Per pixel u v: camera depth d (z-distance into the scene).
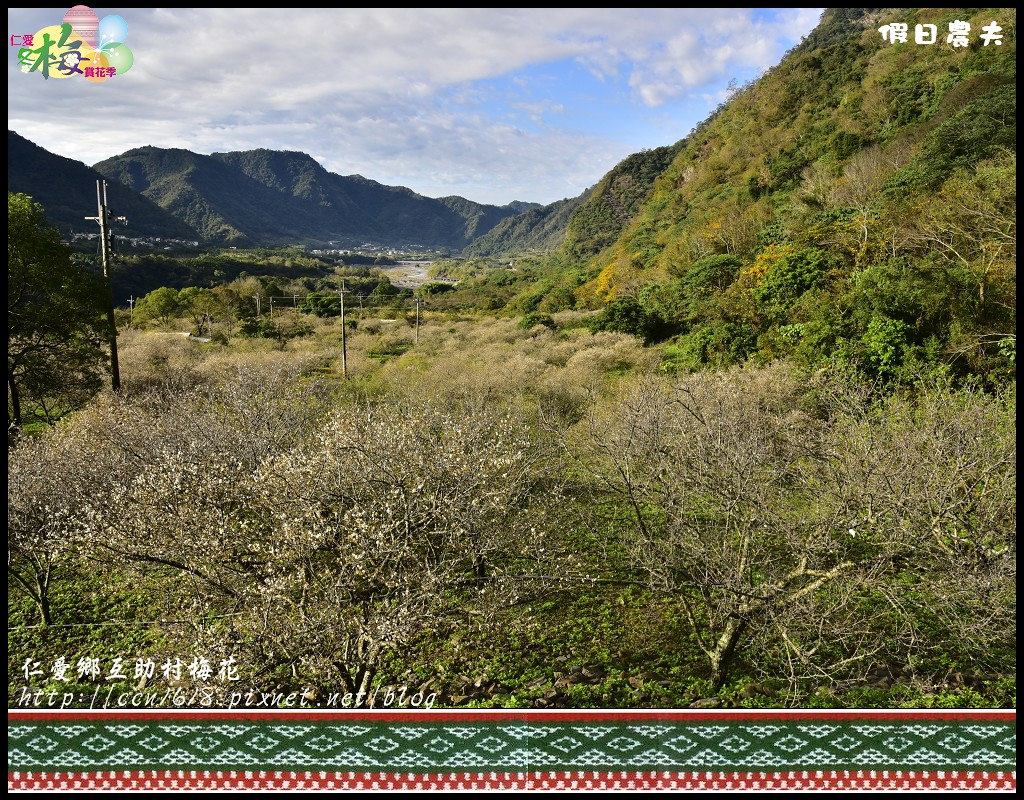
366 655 5.09
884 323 12.45
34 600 7.11
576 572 6.70
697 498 6.37
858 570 4.90
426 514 6.11
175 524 5.64
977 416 6.14
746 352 17.22
